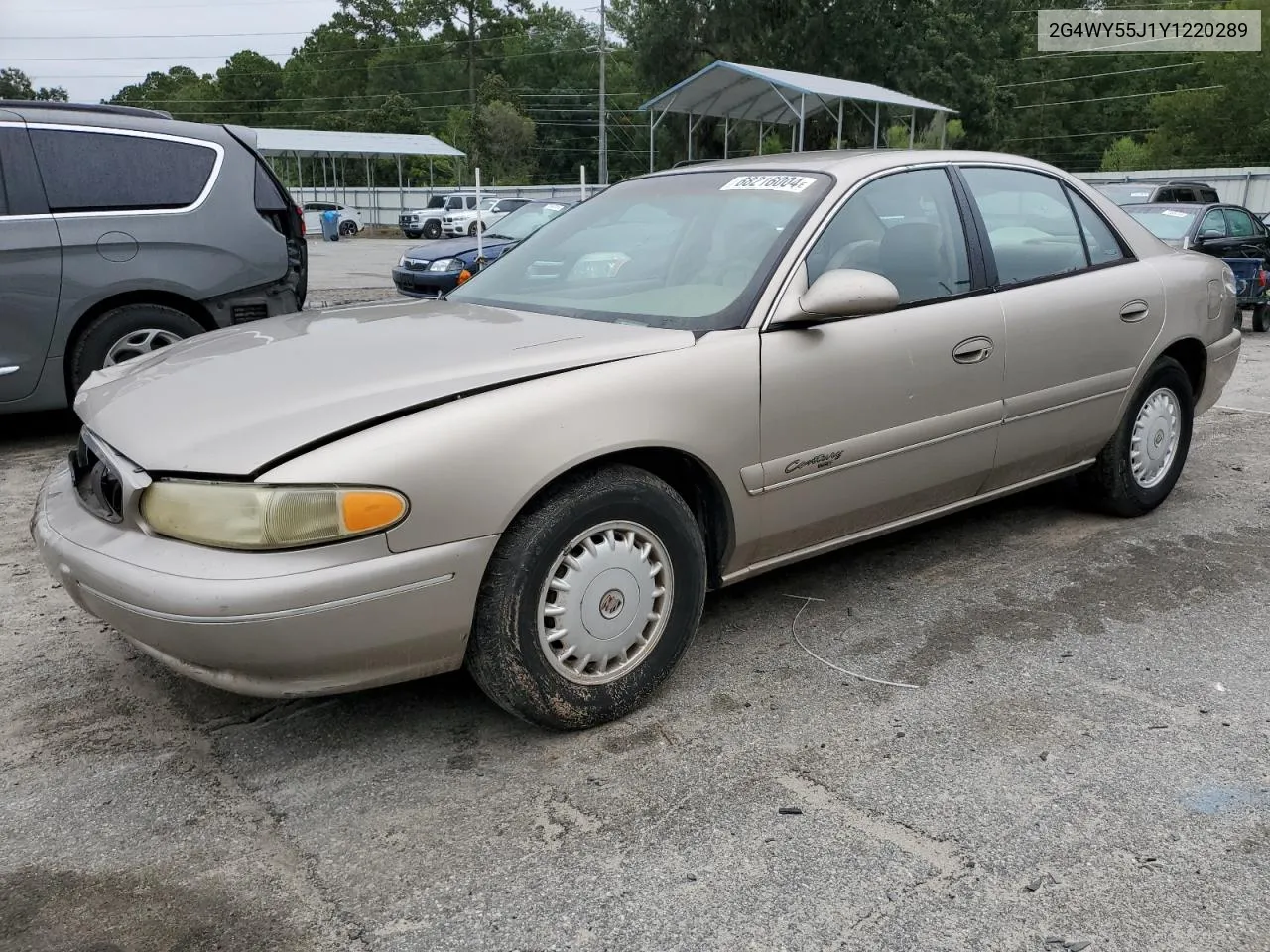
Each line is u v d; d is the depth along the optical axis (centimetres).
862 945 202
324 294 1396
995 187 393
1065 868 225
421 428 241
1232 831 238
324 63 8962
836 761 268
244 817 246
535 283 368
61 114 576
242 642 227
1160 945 202
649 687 290
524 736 281
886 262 344
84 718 292
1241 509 485
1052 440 403
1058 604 371
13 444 613
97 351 589
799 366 308
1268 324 1284
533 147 6869
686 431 283
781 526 318
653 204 379
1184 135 5466
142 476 240
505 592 255
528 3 8531
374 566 234
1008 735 280
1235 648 335
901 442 342
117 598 237
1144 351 431
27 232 554
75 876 224
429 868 226
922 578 396
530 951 201
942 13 4353
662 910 212
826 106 2502
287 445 232
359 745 278
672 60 4525
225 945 204
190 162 613
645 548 283
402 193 4478
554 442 256
